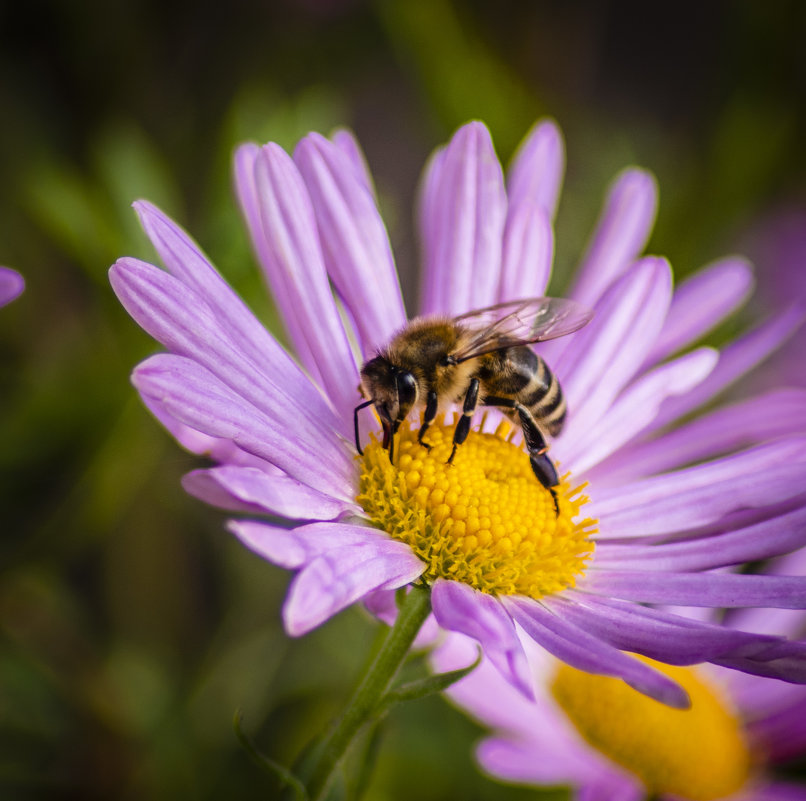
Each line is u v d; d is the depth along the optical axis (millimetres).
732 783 190
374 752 165
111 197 186
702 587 167
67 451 188
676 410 182
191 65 206
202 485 158
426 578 167
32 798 192
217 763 193
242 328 165
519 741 186
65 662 194
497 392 178
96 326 194
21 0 199
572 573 170
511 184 184
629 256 186
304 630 152
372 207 174
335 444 169
